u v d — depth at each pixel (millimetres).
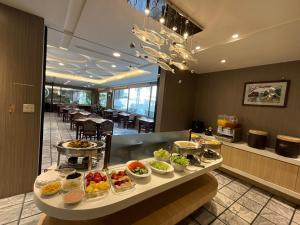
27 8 1962
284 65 3027
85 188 1153
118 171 1463
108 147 1543
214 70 4078
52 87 12680
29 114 2176
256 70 3418
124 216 1453
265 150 2938
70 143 1639
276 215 2229
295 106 2881
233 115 3766
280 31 1969
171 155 1901
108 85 11117
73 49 3518
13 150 2107
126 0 1647
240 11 1644
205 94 4344
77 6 1890
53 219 1324
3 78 1975
